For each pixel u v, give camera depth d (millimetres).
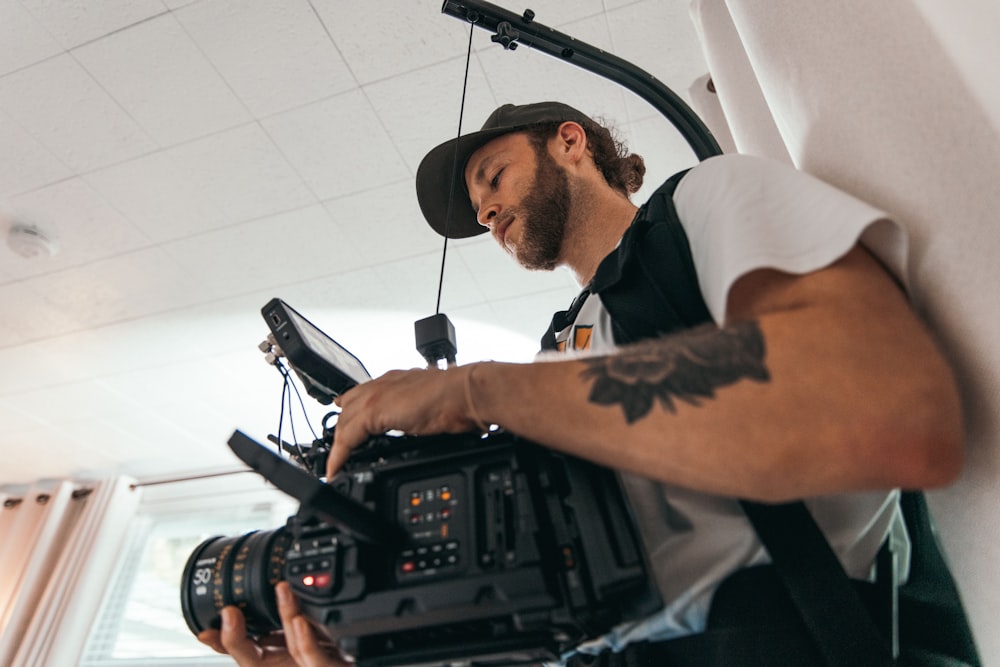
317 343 734
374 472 486
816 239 391
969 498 452
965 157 407
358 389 540
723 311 391
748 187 448
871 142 492
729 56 1094
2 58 1603
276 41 1587
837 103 535
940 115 424
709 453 344
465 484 458
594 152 925
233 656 546
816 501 469
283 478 411
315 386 731
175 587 3730
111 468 3953
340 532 460
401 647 447
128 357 2826
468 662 462
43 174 1927
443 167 1054
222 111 1752
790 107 625
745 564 448
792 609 423
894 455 320
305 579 454
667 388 367
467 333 2775
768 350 351
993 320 397
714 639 438
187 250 2219
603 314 582
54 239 2143
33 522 3883
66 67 1631
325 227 2141
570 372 413
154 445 3668
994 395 403
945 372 342
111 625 3668
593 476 449
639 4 1530
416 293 2477
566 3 1529
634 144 1905
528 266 872
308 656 463
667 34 1598
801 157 618
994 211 389
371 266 2324
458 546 432
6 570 3697
